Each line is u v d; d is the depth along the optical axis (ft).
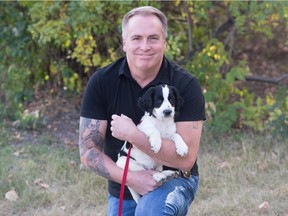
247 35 25.00
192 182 11.07
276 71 26.21
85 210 14.99
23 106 22.53
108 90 10.83
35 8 19.42
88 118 10.91
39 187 16.24
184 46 20.98
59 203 15.37
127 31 10.52
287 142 18.67
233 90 20.57
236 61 26.37
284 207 14.69
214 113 19.84
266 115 20.80
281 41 27.09
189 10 20.10
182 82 10.77
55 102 22.56
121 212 10.61
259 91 23.25
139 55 10.41
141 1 18.40
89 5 18.30
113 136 10.67
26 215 14.84
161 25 10.52
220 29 21.12
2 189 16.03
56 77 22.82
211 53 19.89
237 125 20.58
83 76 22.47
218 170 17.11
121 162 10.80
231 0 19.13
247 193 15.53
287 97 20.35
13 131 20.65
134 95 10.80
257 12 18.98
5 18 21.95
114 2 18.47
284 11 18.76
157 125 10.46
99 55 19.98
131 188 10.85
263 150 18.57
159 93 10.32
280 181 16.29
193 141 10.67
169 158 10.39
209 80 19.84
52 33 19.20
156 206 10.27
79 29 19.15
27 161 17.79
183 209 10.61
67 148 19.27
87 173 16.94
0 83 22.77
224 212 14.49
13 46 21.79
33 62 22.33
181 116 10.69
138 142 10.18
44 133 20.54
